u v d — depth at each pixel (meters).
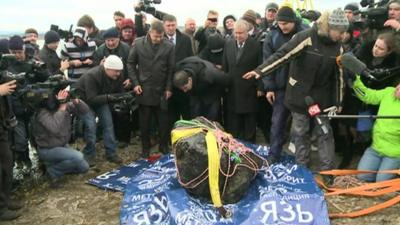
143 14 6.23
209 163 3.54
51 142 4.34
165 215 3.47
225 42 5.19
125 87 5.19
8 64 3.80
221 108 5.46
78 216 3.82
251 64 4.96
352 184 4.15
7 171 3.81
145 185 3.97
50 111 4.33
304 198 3.54
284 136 4.82
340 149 5.22
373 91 4.20
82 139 5.88
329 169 4.22
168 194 3.61
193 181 3.61
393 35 4.13
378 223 3.53
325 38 3.86
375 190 3.99
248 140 5.31
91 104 4.91
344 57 3.77
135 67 5.04
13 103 4.43
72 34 5.66
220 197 3.60
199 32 6.26
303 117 4.18
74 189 4.40
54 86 4.19
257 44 4.96
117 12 6.64
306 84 4.05
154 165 4.44
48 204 4.06
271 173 3.99
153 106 5.09
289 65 4.27
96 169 4.92
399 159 4.06
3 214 3.76
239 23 4.88
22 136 4.66
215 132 3.78
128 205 3.70
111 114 5.12
